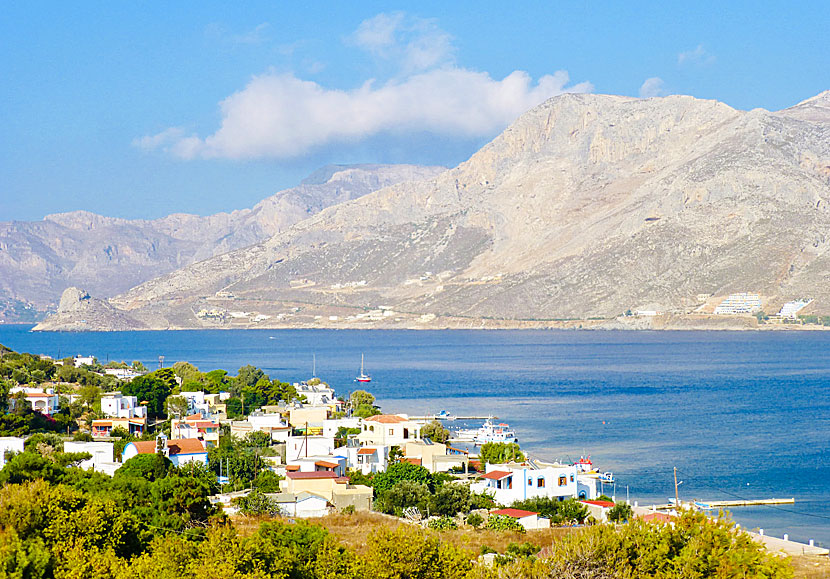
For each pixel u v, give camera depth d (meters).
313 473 143.75
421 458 171.00
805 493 163.25
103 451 156.12
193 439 167.38
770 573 61.75
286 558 78.06
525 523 125.44
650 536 65.25
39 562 69.75
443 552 75.44
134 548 83.69
